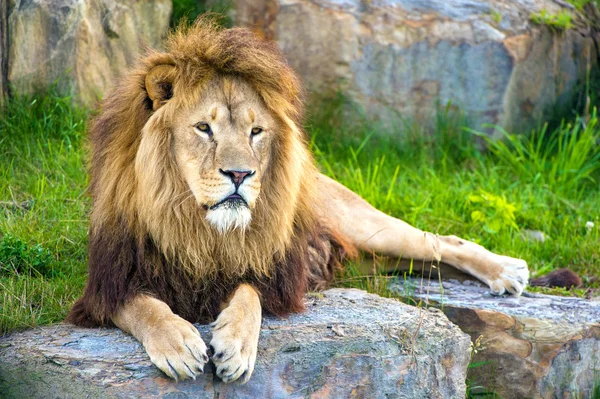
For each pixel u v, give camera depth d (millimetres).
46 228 10977
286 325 8109
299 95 8672
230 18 16094
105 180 7992
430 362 8297
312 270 9867
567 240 13359
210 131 7504
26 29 13320
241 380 7191
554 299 10578
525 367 9648
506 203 13734
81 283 9734
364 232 10711
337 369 7848
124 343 7613
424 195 14219
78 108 13734
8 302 8766
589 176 15789
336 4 16219
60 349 7512
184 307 8055
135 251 7887
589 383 9883
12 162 12391
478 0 17031
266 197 7934
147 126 7656
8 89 13305
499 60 16375
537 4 17750
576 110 17359
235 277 8133
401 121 16219
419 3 16594
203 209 7609
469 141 16266
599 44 18047
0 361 7520
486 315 9734
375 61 16109
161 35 15180
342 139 15953
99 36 14148
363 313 8688
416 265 11094
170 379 7125
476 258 10766
